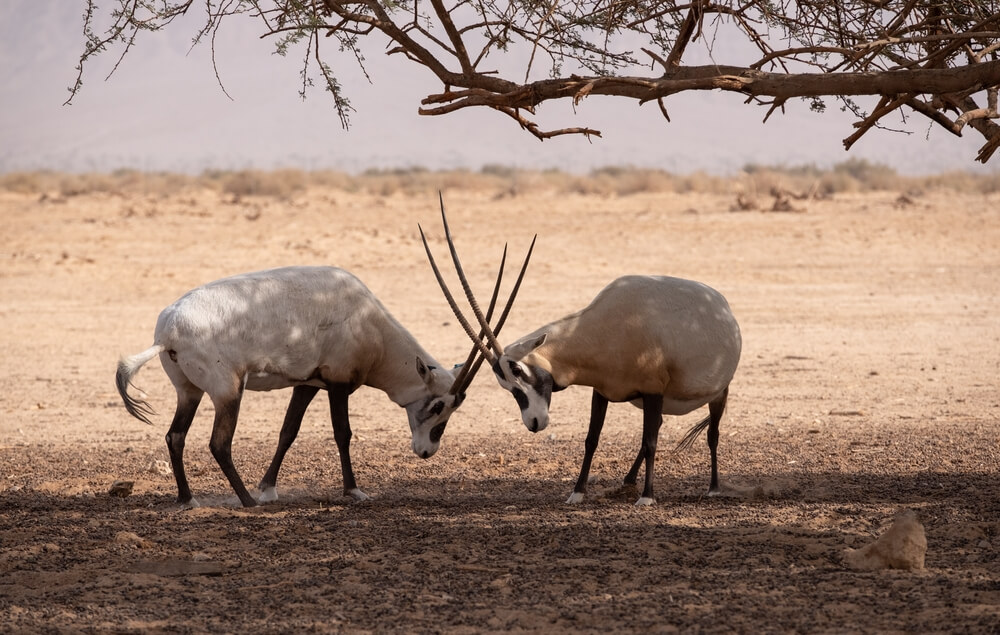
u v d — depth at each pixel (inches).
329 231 4333.2
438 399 1233.4
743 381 2032.5
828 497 1179.9
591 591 823.7
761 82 909.8
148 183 7347.4
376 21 949.2
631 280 1129.4
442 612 775.7
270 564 921.5
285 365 1155.3
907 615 746.8
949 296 3011.8
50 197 6284.5
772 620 743.7
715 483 1203.9
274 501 1200.2
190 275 3376.0
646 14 1056.2
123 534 1002.7
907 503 1135.6
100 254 3747.5
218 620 765.3
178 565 921.5
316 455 1494.8
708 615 757.3
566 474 1355.8
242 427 1721.2
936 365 2155.5
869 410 1772.9
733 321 1147.3
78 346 2442.2
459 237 4256.9
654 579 850.8
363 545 983.6
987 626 713.0
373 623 753.0
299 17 979.3
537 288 3164.4
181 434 1159.6
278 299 1143.6
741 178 6727.4
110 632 738.2
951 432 1572.3
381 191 6904.5
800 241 4084.6
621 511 1111.6
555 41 999.0
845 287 3176.7
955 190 6737.2
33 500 1222.3
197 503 1174.3
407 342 1244.5
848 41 1039.6
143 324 2689.5
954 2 975.6
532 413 1088.2
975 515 1066.1
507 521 1073.5
